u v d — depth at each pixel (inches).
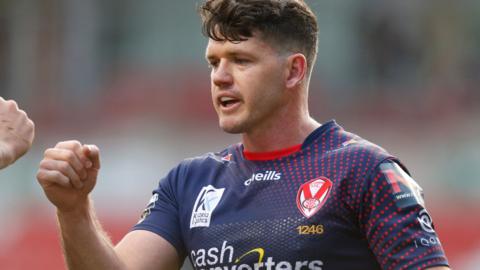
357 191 410.3
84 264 422.0
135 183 1593.3
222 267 421.1
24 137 402.3
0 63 2244.1
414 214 403.5
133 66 2226.9
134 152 1729.8
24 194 1489.9
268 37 425.7
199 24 2249.0
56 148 402.9
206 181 445.4
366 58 2229.3
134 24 2272.4
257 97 425.7
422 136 1851.6
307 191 417.4
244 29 420.8
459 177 1517.0
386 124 2014.0
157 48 2252.7
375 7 2258.9
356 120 2050.9
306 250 407.5
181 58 2239.2
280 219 415.2
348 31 2241.6
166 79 2149.4
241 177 435.5
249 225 419.5
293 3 430.6
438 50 2269.9
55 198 408.2
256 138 436.8
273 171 429.4
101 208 1432.1
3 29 2257.6
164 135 1859.0
